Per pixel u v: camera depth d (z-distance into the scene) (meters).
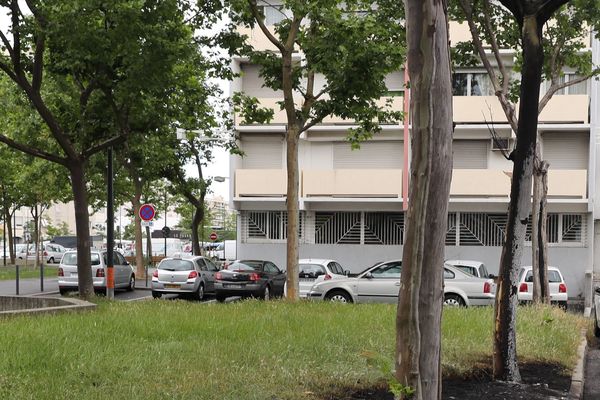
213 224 91.25
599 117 27.73
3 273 34.41
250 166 30.84
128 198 39.56
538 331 10.79
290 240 15.55
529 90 7.82
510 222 7.81
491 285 16.78
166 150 26.78
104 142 17.38
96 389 6.02
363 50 14.95
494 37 15.41
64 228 80.81
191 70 17.20
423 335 4.50
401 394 4.42
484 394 6.97
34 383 6.14
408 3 4.48
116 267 25.31
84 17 13.98
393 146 29.89
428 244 4.51
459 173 28.25
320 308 13.10
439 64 4.46
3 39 15.49
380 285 17.44
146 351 7.73
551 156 28.69
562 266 28.23
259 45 28.83
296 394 6.25
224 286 21.91
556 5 7.75
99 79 15.85
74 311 11.73
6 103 22.61
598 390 8.54
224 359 7.47
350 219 29.84
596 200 28.28
